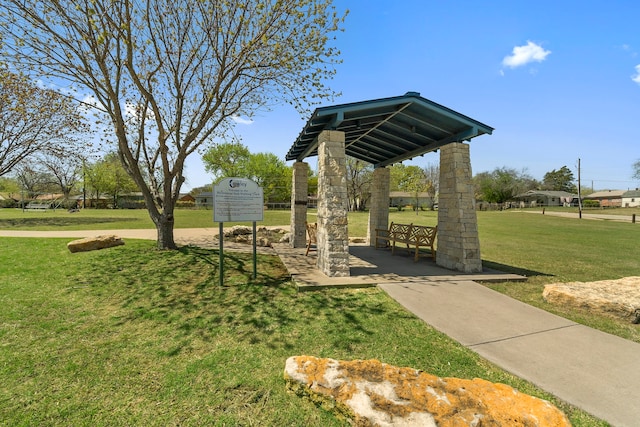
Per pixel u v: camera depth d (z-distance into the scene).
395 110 6.27
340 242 5.91
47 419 2.25
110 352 3.21
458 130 6.71
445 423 1.94
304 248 9.33
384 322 3.91
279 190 55.16
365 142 9.15
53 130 13.73
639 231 17.19
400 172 50.66
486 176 60.41
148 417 2.27
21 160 17.08
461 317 4.02
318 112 5.56
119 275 5.97
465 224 6.40
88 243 7.84
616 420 2.17
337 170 6.04
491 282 5.73
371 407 2.10
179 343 3.40
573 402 2.36
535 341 3.36
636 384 2.58
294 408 2.35
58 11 6.03
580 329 3.66
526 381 2.66
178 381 2.70
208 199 57.78
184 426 2.18
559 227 19.53
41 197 57.84
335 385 2.34
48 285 5.38
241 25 6.76
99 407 2.38
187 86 8.19
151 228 13.93
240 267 6.70
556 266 7.48
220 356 3.12
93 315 4.18
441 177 7.09
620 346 3.25
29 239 9.45
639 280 5.09
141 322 3.96
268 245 9.84
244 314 4.19
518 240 12.95
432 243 7.54
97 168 42.84
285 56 7.16
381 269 6.57
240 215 5.64
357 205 51.09
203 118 7.61
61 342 3.42
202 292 5.12
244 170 50.09
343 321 3.95
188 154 8.24
